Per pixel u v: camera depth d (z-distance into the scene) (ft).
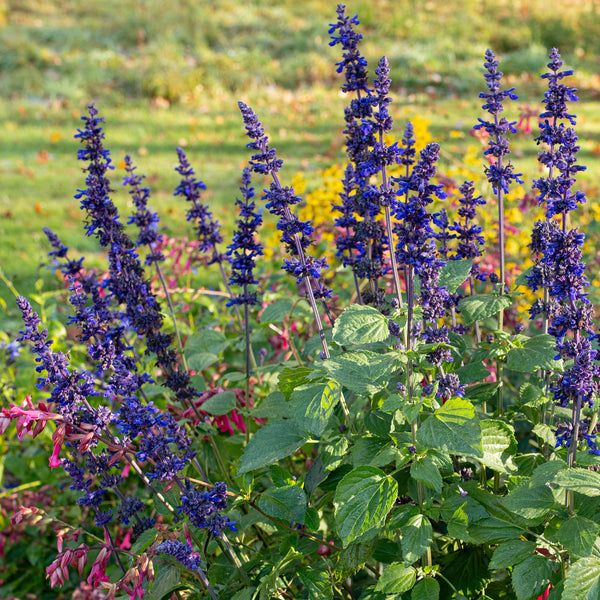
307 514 8.11
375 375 7.18
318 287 9.28
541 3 63.82
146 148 37.45
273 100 46.42
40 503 12.36
